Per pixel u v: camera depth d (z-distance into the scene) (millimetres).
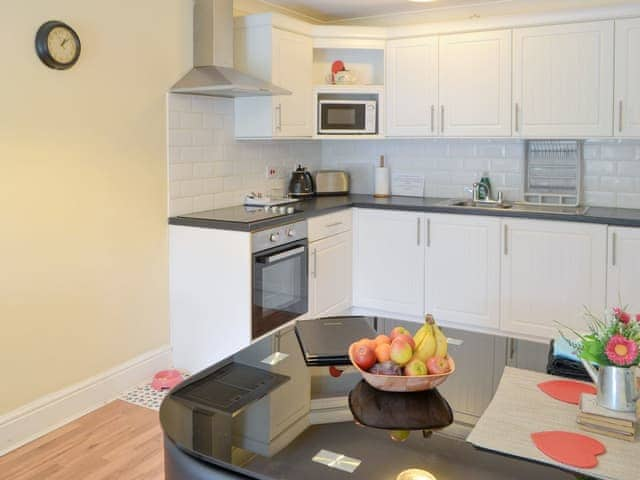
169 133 3449
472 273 3990
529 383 1609
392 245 4250
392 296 4297
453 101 4211
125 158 3164
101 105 3000
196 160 3682
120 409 3023
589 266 3615
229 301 3316
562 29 3793
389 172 4883
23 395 2707
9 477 2387
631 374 1320
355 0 4273
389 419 1396
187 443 1288
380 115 4492
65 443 2670
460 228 3992
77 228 2918
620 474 1151
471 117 4160
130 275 3246
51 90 2734
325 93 4363
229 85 3275
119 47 3080
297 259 3684
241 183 4141
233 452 1251
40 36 2637
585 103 3783
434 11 4559
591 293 3631
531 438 1298
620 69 3656
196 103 3652
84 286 2979
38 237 2729
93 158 2977
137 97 3215
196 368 3494
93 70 2939
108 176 3070
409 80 4352
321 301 4008
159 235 3426
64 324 2883
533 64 3906
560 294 3725
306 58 4227
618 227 3496
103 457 2547
